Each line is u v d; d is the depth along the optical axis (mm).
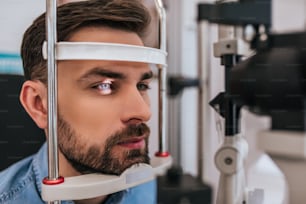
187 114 1298
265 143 500
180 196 814
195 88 1298
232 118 524
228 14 615
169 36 1293
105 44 441
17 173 617
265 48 482
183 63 1318
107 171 509
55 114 427
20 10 604
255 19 618
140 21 536
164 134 646
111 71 492
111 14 510
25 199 555
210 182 753
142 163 539
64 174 502
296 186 474
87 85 489
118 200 608
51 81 421
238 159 511
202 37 906
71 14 493
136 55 471
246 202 520
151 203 688
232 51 536
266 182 530
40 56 519
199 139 848
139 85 557
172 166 983
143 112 532
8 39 674
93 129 506
